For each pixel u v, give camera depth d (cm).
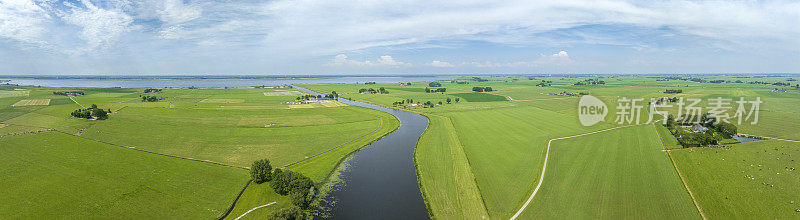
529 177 6294
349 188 6012
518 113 13738
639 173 6450
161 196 5469
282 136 9638
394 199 5562
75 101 17600
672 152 7731
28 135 9081
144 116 12788
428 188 5916
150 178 6194
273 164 7238
